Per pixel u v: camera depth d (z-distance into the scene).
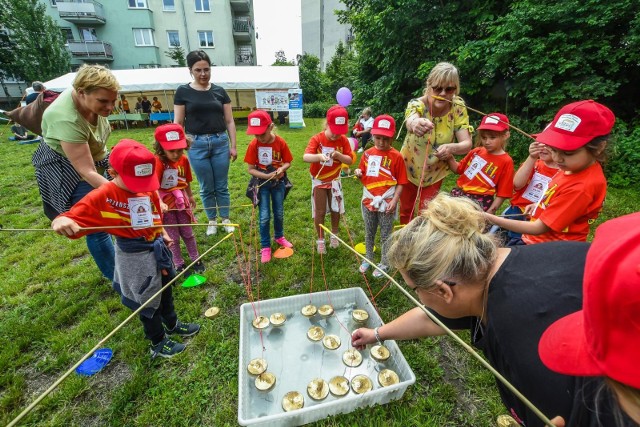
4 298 2.62
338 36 31.52
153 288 1.89
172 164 2.68
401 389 1.69
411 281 0.93
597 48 5.80
